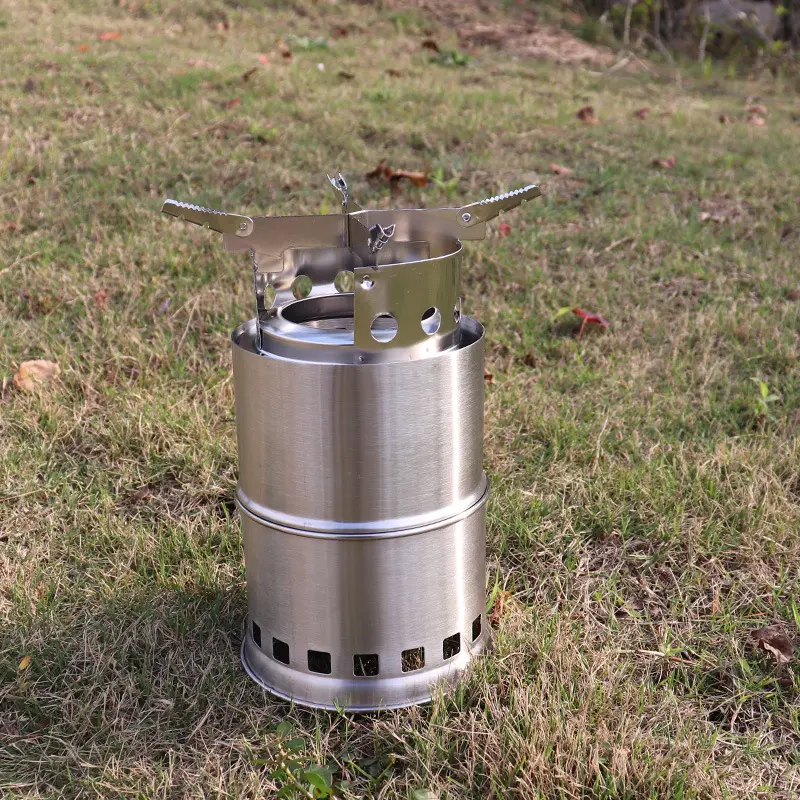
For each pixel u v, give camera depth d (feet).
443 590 2.83
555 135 6.88
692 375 4.13
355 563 2.75
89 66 7.36
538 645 2.97
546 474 3.61
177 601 3.12
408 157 6.12
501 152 6.43
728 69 11.30
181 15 9.83
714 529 3.37
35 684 2.90
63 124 6.10
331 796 2.69
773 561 3.33
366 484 2.71
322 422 2.68
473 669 2.89
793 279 4.90
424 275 2.67
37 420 3.72
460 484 2.81
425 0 11.90
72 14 9.18
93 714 2.86
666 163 6.39
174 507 3.50
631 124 7.47
